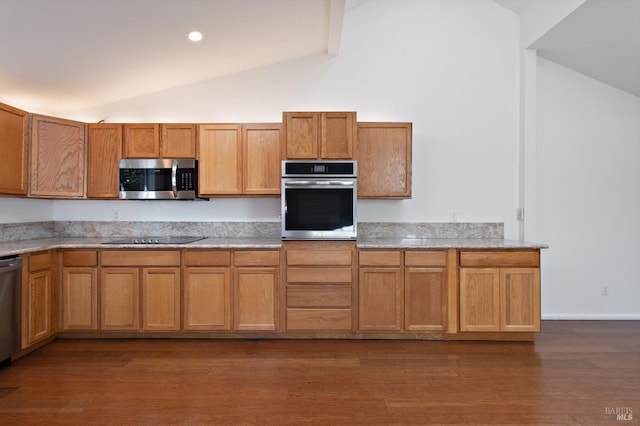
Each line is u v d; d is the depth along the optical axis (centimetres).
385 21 387
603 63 363
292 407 217
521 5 369
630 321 383
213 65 363
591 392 234
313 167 334
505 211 387
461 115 387
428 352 301
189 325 328
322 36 348
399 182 359
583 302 386
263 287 329
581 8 296
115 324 328
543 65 389
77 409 214
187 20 286
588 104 389
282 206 332
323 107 388
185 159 358
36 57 297
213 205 390
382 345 317
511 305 322
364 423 201
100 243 334
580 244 385
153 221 390
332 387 241
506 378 254
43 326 307
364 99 388
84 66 322
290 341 327
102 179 364
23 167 324
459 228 387
